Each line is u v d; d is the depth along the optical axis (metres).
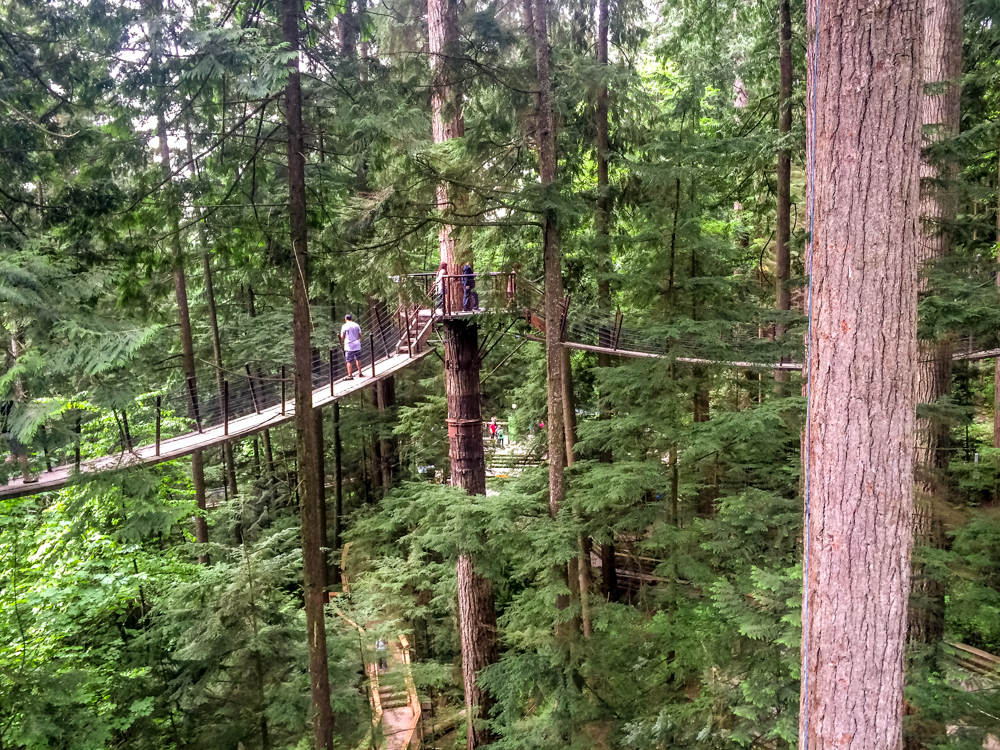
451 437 9.53
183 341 11.39
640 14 9.95
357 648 7.52
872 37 3.04
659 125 10.61
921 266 6.27
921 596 5.64
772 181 10.65
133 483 6.79
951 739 4.98
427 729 10.68
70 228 6.39
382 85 5.80
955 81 5.91
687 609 6.73
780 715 5.03
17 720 5.08
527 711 8.16
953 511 6.51
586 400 12.02
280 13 5.66
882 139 3.07
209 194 6.50
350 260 6.66
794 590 4.96
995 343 7.15
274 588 6.61
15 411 5.28
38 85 6.23
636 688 6.62
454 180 6.75
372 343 10.37
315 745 6.27
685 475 8.26
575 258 10.23
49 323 5.29
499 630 8.83
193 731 6.40
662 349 7.83
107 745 6.14
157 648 6.78
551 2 8.50
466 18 6.56
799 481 6.79
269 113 6.38
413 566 10.62
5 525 7.57
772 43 9.66
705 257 7.38
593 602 7.38
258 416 9.02
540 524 6.91
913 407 3.25
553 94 7.39
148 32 4.79
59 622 6.44
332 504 16.16
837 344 3.23
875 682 3.29
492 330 9.32
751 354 6.89
